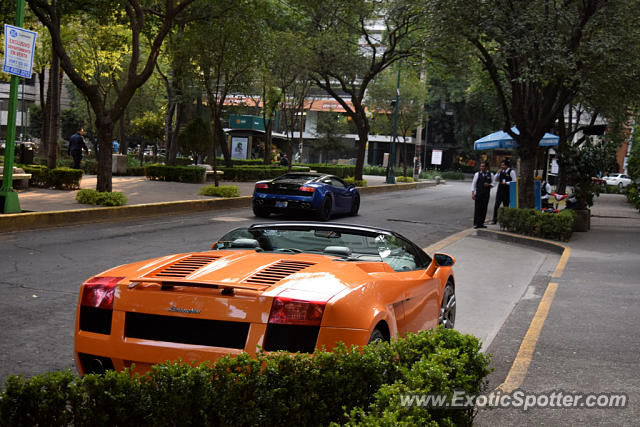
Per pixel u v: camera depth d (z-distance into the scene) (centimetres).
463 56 1908
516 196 1869
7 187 1351
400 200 2809
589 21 1631
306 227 528
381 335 395
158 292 360
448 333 368
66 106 7544
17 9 1310
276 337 341
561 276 1045
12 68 1305
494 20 1631
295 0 3045
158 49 1723
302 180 1784
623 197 4147
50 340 570
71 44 2873
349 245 521
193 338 352
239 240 504
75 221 1442
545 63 1531
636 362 570
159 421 287
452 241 1495
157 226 1472
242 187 2642
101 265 952
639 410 446
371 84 4919
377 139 7394
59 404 281
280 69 2928
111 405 286
